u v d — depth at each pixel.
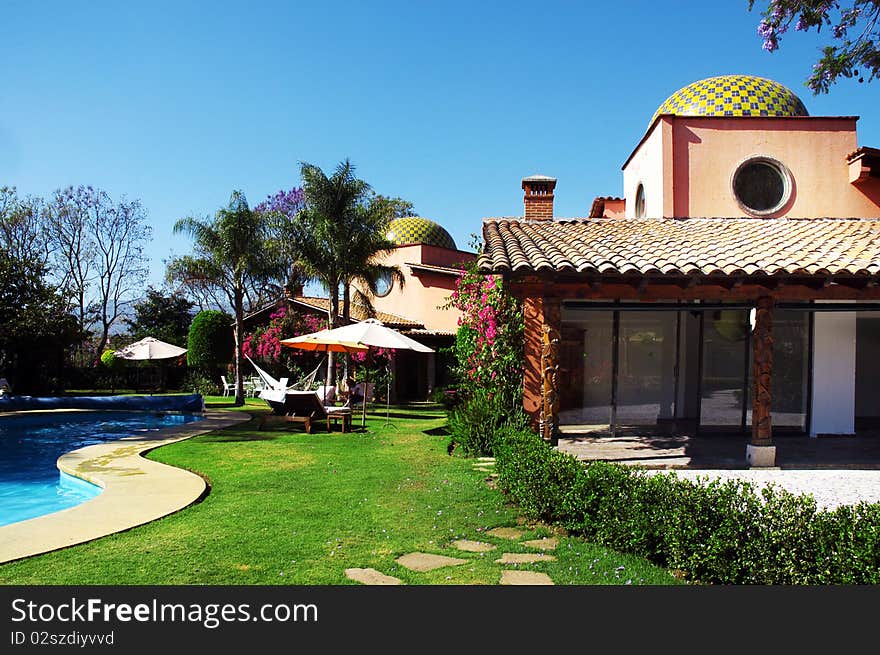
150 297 45.56
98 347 44.34
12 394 26.44
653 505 6.35
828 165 16.58
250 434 16.58
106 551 6.55
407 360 30.75
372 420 19.91
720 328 13.87
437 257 31.78
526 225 15.01
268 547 6.68
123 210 45.09
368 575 5.85
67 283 42.44
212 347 31.69
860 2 9.30
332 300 25.03
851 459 11.38
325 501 8.87
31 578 5.79
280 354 30.02
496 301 13.41
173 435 16.42
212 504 8.77
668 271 9.66
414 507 8.46
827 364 13.91
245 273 27.70
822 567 5.25
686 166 16.66
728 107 17.22
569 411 14.29
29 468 13.77
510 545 6.77
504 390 13.16
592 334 14.30
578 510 7.11
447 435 16.19
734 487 6.15
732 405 13.78
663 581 5.67
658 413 14.20
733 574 5.51
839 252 10.85
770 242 12.11
